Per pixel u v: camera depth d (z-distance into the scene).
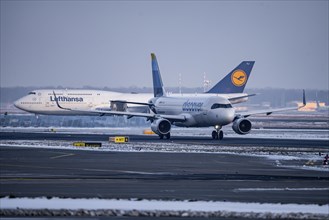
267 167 139.25
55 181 113.00
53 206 84.56
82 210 81.00
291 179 117.38
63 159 157.50
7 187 104.56
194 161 152.75
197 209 83.31
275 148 197.00
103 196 95.31
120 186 106.62
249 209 83.69
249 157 163.25
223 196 96.12
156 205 86.19
